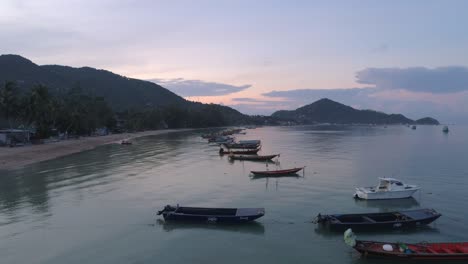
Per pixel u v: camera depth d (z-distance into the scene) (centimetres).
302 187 5369
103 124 19188
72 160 8519
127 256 2891
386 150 11100
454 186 5412
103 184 5547
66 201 4503
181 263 2762
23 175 6325
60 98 16562
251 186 5450
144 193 4956
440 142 14925
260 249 3014
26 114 11638
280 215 3903
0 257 2873
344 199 4625
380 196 4553
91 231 3434
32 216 3888
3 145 10469
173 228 3509
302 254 2912
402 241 3164
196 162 8312
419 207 4253
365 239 3209
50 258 2855
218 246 3080
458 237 3253
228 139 14938
